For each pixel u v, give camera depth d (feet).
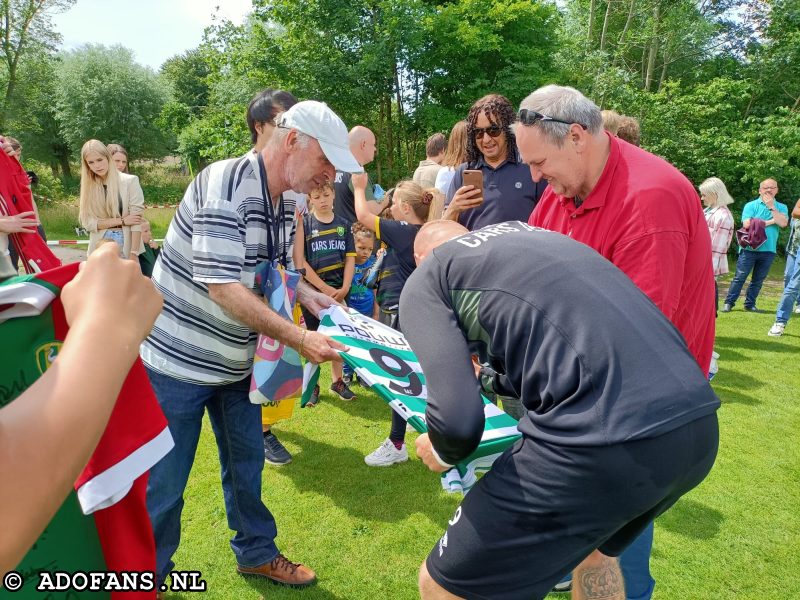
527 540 4.52
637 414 4.10
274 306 6.77
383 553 8.47
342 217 13.80
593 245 6.20
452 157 12.79
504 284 4.68
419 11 42.01
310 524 9.12
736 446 12.08
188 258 6.55
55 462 1.82
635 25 54.60
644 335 4.38
